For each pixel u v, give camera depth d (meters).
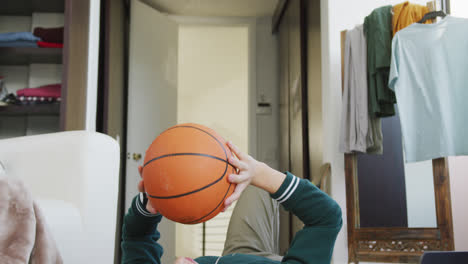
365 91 2.85
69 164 1.40
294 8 4.27
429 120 2.65
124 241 0.98
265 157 5.17
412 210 2.94
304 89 3.89
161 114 4.43
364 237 2.89
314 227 0.86
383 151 3.06
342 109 2.97
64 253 1.21
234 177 0.76
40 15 3.59
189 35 6.16
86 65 3.04
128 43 4.46
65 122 2.61
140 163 4.05
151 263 0.94
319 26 3.47
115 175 1.47
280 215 4.23
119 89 3.99
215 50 6.68
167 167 0.72
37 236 0.92
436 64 2.66
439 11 2.72
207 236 6.19
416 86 2.70
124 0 4.20
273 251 1.75
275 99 5.29
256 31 5.38
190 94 7.38
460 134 2.60
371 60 2.83
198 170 0.72
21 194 0.92
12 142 1.58
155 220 0.94
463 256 0.94
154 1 4.86
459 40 2.65
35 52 3.17
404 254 2.81
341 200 3.01
